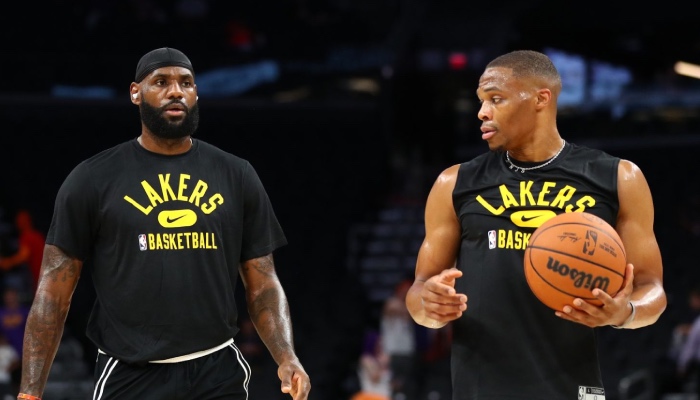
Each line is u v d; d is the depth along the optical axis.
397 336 12.97
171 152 4.30
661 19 22.42
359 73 21.00
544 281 3.69
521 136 4.09
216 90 20.03
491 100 4.10
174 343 4.14
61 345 13.56
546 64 4.12
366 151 21.62
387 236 19.08
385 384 11.46
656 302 3.92
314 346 15.56
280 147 21.16
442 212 4.24
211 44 19.98
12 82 18.80
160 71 4.19
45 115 19.36
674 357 13.32
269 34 20.58
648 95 22.05
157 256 4.16
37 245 14.74
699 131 21.73
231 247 4.29
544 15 23.25
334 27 21.05
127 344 4.16
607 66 22.70
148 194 4.20
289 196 20.47
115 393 4.17
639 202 4.05
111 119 19.62
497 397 3.98
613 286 3.65
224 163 4.36
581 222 3.71
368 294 17.50
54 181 19.16
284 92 20.52
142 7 19.73
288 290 17.61
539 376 3.97
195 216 4.20
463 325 4.07
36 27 19.03
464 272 4.11
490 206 4.09
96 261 4.24
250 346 13.75
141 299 4.15
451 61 22.08
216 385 4.20
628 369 13.62
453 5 22.00
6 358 11.52
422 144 22.31
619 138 21.86
